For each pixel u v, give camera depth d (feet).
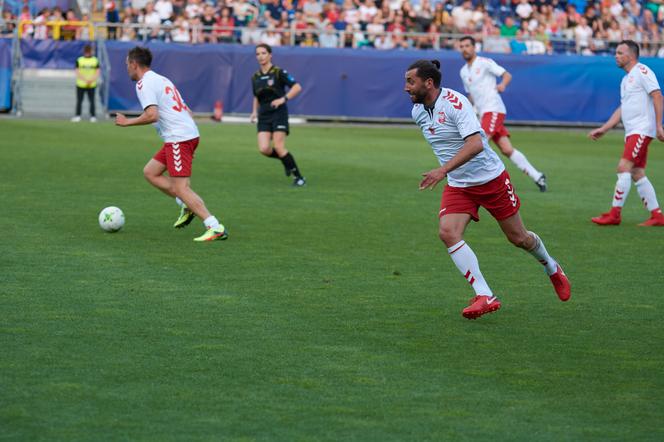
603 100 162.81
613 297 43.24
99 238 54.29
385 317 38.63
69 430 25.84
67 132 125.70
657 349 34.94
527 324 38.22
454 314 39.45
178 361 32.07
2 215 61.16
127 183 78.28
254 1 173.06
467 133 37.06
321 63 157.99
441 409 28.17
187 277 44.93
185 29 162.71
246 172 88.89
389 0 176.76
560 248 55.42
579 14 180.34
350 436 25.91
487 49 166.50
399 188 80.64
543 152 121.49
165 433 25.77
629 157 63.41
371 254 51.83
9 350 32.76
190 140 54.08
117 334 35.09
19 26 158.40
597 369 32.40
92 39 160.25
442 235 38.65
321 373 31.19
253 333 35.76
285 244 54.13
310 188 79.00
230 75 156.87
